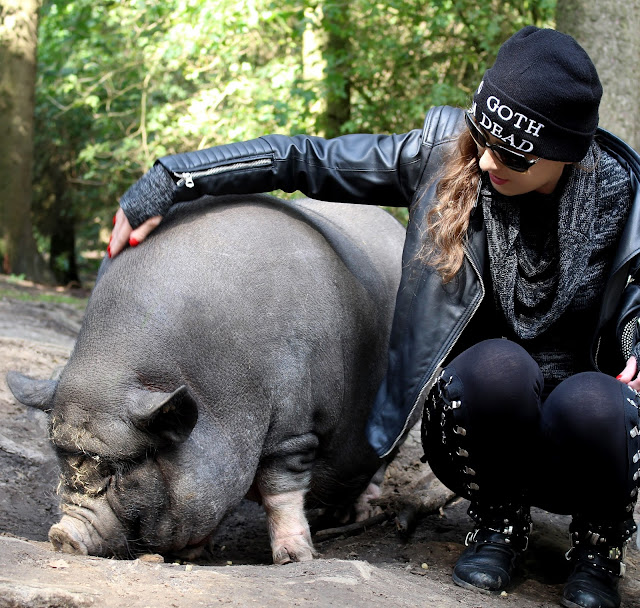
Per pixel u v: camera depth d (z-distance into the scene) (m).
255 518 4.62
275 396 3.48
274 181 3.59
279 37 13.20
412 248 3.36
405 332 3.33
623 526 3.09
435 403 3.22
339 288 3.77
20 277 15.23
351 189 3.54
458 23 11.84
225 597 2.58
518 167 2.89
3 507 4.14
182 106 14.39
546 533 3.97
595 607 2.98
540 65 2.81
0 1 16.27
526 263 3.11
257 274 3.48
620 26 7.53
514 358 3.04
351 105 12.43
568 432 2.94
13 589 2.38
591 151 3.04
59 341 7.83
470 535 3.30
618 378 3.04
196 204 3.68
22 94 16.42
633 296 3.05
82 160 18.06
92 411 3.16
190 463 3.24
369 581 2.93
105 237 22.42
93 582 2.59
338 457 3.95
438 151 3.42
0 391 5.48
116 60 14.88
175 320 3.29
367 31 11.93
